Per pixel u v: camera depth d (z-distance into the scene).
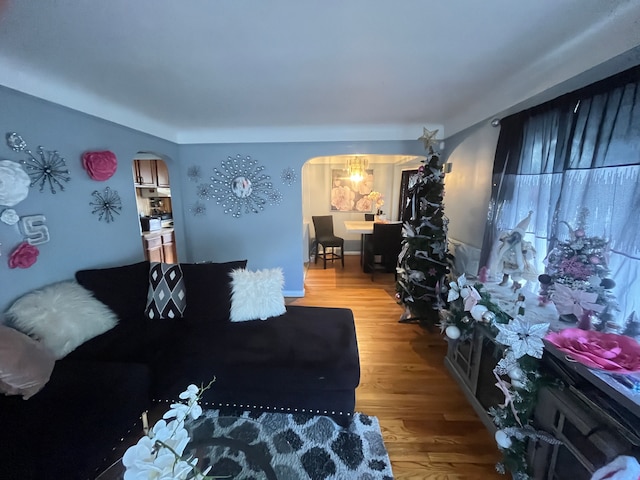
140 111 2.51
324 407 1.56
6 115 1.56
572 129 1.31
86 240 2.09
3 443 1.03
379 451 1.42
